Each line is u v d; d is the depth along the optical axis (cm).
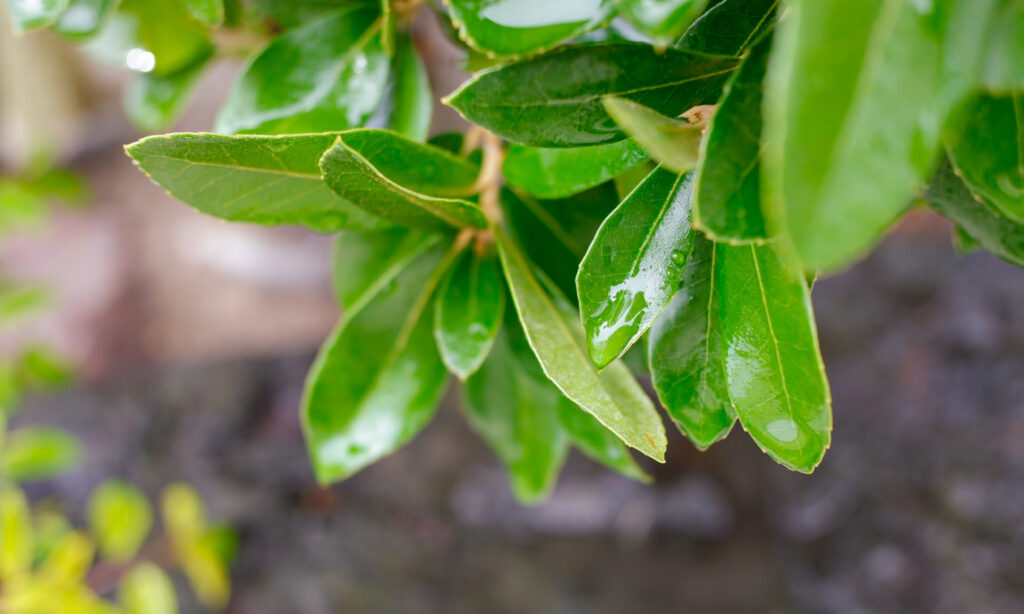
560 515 214
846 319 232
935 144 37
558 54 42
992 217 45
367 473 224
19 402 212
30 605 105
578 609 202
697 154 41
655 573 206
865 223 36
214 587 170
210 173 44
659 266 43
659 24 39
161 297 225
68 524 195
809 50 37
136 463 211
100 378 220
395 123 50
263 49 50
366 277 54
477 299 48
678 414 45
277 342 223
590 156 46
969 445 200
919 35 37
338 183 44
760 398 42
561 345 46
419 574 207
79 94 246
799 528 205
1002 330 215
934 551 189
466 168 48
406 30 50
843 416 217
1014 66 38
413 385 52
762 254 42
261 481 215
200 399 222
